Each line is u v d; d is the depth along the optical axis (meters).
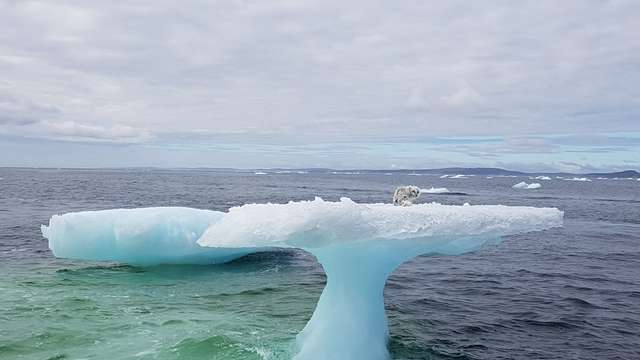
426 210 5.98
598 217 29.52
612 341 7.68
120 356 6.39
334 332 6.23
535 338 7.75
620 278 12.53
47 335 7.14
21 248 14.55
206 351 6.62
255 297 9.85
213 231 5.63
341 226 5.32
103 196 36.84
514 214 6.48
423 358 6.74
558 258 15.44
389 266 6.90
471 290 10.98
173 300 9.47
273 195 44.19
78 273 11.69
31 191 40.16
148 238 11.99
